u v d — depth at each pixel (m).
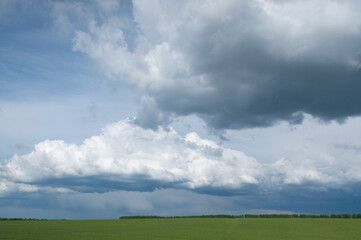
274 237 58.94
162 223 88.81
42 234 60.59
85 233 63.44
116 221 98.00
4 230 68.88
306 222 85.38
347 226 75.38
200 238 56.56
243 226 77.88
